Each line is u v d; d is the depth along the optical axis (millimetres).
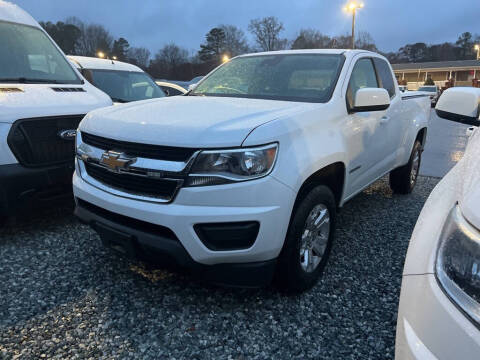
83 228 3979
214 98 3359
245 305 2725
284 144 2430
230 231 2305
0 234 3818
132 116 2766
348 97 3312
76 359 2215
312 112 2816
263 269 2428
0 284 2932
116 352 2271
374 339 2400
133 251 2561
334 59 3609
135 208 2443
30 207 3760
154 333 2436
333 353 2285
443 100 2643
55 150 3756
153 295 2832
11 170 3473
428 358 1200
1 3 4727
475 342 1102
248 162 2264
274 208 2328
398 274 3172
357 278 3098
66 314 2600
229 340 2383
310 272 2865
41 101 3758
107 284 2963
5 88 3785
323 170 2834
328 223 2998
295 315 2619
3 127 3441
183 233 2305
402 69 58656
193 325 2514
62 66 4695
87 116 3062
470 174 1506
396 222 4359
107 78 6797
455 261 1237
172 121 2518
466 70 55781
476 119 2504
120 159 2518
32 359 2203
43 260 3311
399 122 4449
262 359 2238
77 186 2902
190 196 2289
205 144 2270
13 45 4391
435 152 9359
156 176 2377
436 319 1214
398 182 5273
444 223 1400
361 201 5133
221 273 2418
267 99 3271
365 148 3566
